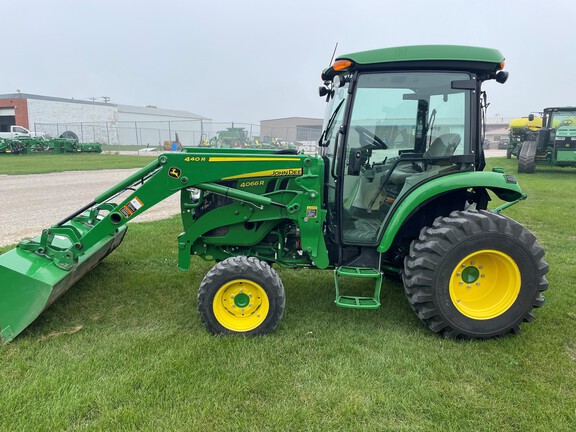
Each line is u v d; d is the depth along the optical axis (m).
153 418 2.38
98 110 48.25
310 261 3.75
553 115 15.88
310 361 2.97
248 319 3.39
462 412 2.45
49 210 8.33
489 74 3.40
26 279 3.17
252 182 3.56
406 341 3.26
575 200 9.47
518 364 2.93
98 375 2.77
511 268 3.24
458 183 3.33
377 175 3.54
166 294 4.18
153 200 3.49
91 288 4.26
